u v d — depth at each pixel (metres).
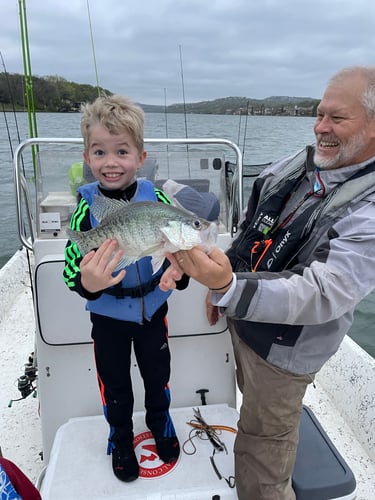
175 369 2.31
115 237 1.42
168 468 1.88
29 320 4.15
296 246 1.66
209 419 2.20
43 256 2.20
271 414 1.71
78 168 2.23
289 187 1.84
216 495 1.77
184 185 2.31
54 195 2.24
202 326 2.23
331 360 3.26
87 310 1.94
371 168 1.60
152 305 1.78
